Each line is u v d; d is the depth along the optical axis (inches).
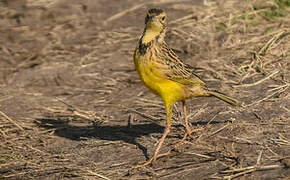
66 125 531.2
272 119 467.8
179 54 652.1
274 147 421.7
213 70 591.2
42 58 705.0
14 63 698.8
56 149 479.2
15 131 522.9
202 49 650.2
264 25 673.0
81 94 601.6
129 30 756.0
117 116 539.8
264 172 389.7
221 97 450.9
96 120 536.1
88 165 441.7
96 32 765.3
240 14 706.2
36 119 547.2
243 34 660.7
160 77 433.1
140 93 586.9
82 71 656.4
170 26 727.7
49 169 444.5
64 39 756.6
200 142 448.8
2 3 904.3
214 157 422.3
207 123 481.1
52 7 868.0
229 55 620.1
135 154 449.7
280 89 524.4
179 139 465.7
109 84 617.9
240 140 440.8
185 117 460.8
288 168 389.1
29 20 831.7
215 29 692.1
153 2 836.0
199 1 807.7
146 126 507.5
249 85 543.2
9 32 796.6
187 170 410.0
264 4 719.7
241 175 391.2
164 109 543.2
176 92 442.0
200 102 532.1
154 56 429.4
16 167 453.7
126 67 658.2
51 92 613.0
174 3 815.1
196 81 444.5
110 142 479.2
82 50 714.8
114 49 705.0
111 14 820.0
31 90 620.1
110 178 416.8
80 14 834.2
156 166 423.5
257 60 589.6
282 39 619.2
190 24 720.3
